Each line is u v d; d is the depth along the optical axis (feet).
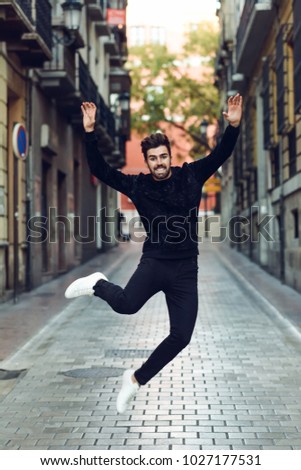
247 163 81.51
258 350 30.25
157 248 15.20
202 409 21.03
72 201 78.54
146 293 15.16
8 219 51.37
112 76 116.06
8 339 33.09
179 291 15.24
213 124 141.18
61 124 72.13
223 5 98.78
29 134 55.77
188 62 141.59
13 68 51.55
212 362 27.76
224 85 112.47
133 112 142.92
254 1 60.13
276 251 62.13
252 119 79.36
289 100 53.36
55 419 20.11
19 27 46.37
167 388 23.58
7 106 53.52
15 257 46.98
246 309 43.57
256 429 19.02
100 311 43.21
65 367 27.07
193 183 15.23
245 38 67.51
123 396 15.46
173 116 144.36
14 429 19.20
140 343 32.22
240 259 86.48
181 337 15.01
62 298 49.65
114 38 107.34
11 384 24.61
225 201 130.52
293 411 20.79
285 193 56.49
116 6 94.48
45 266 64.69
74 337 33.94
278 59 56.13
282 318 38.78
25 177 55.11
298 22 45.16
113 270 74.18
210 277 64.39
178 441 17.99
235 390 23.32
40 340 33.24
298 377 25.20
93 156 15.34
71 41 59.88
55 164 68.03
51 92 63.72
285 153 56.44
